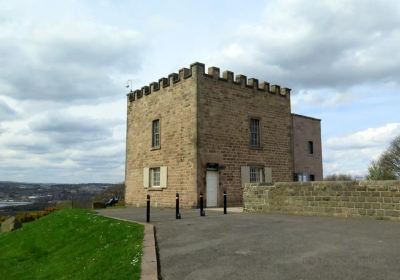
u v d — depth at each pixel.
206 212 19.80
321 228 12.28
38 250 16.59
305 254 8.57
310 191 16.66
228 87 25.78
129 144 31.00
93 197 57.31
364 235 10.67
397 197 13.80
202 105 24.22
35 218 29.84
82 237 15.54
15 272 13.95
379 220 13.95
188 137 24.36
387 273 6.87
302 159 32.53
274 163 27.81
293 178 29.02
